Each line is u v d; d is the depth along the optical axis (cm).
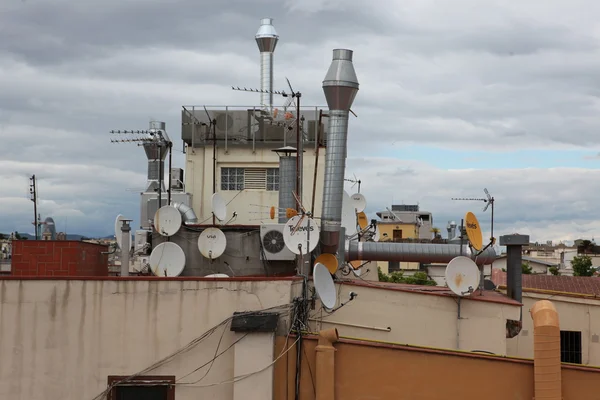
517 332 2625
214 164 3922
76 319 2066
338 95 2703
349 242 3133
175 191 3978
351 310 2575
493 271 5284
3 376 2055
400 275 6806
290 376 2058
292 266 2727
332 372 2023
